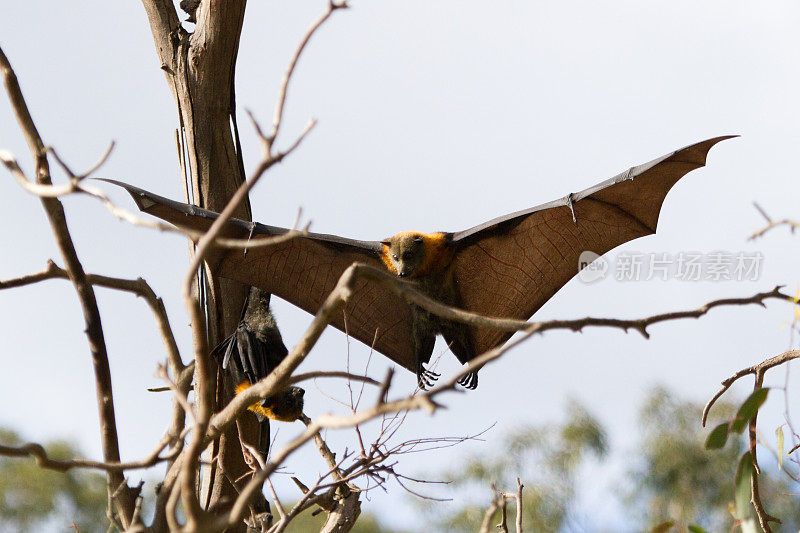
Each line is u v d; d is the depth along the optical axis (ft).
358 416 21.91
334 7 22.77
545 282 54.60
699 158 48.80
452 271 56.29
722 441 31.58
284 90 22.88
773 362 33.71
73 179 24.91
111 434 35.94
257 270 51.13
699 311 27.78
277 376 27.94
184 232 23.95
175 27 50.90
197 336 26.02
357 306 54.80
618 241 52.70
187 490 24.27
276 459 23.50
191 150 50.39
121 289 39.96
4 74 35.45
